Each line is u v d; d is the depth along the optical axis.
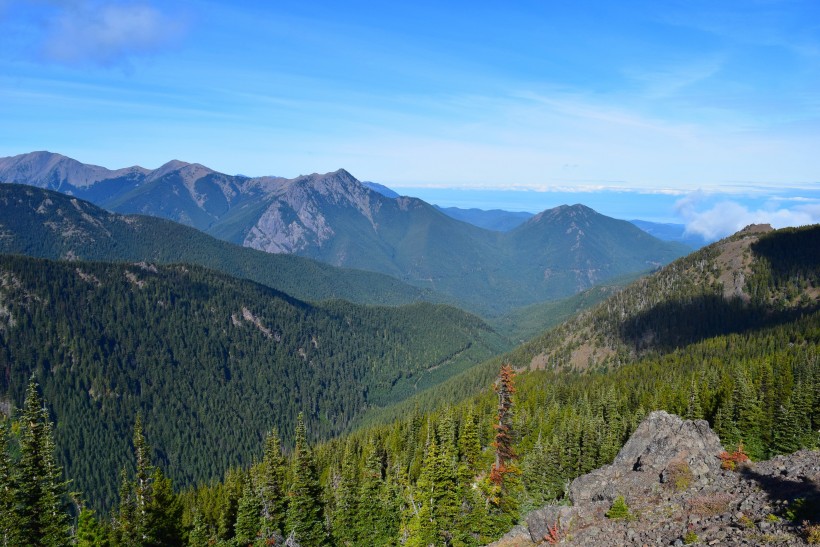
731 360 150.88
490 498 61.09
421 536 58.12
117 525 59.09
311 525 62.38
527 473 80.50
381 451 111.88
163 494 60.81
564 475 83.12
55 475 48.84
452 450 77.19
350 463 71.50
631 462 53.62
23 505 46.97
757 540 28.31
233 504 77.19
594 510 43.50
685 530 33.66
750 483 39.16
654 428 56.31
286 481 87.25
